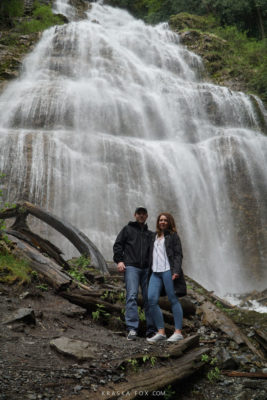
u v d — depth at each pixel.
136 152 14.77
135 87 20.44
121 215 13.49
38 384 3.33
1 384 3.20
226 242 14.53
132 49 25.47
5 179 12.58
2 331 4.19
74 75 21.19
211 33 29.86
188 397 4.12
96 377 3.66
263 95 22.25
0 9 28.61
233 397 4.23
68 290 5.76
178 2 33.59
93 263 7.52
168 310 6.14
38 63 21.47
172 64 24.67
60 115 16.62
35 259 6.07
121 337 4.95
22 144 13.37
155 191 14.33
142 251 5.36
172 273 5.09
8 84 19.20
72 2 34.34
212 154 16.16
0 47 22.70
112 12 37.06
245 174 15.89
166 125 18.58
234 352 5.40
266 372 4.92
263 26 30.72
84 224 12.92
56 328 4.72
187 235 14.02
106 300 5.80
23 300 5.16
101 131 17.00
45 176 13.04
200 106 19.58
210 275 13.54
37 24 27.27
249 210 15.23
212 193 15.32
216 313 6.26
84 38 24.27
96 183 13.63
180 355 4.54
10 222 10.52
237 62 26.12
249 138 17.86
